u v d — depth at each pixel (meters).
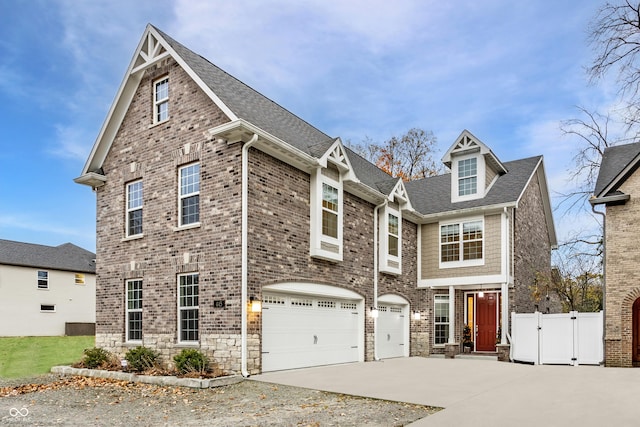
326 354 13.95
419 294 19.61
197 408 8.01
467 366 14.12
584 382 10.59
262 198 11.80
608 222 15.02
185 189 12.80
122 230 14.24
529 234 20.31
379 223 17.27
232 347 10.86
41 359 16.67
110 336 14.00
